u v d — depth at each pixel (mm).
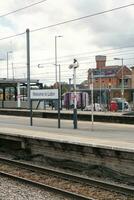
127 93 86188
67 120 32750
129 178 14430
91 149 16031
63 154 17812
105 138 18406
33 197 11844
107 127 25281
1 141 23484
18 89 58531
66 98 62656
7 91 64125
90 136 19422
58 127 25078
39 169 16609
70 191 12766
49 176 15344
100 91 70688
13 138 21188
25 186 13469
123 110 58844
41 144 19188
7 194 12242
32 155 19969
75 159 17078
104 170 15469
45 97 26344
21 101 59188
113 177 15031
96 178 15461
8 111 45000
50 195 12125
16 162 18406
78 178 14422
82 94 63781
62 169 17531
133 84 125000
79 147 16656
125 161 14602
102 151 15508
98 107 60969
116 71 129250
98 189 12977
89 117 32062
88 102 66812
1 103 60781
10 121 32719
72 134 20500
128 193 12242
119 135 19953
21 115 42281
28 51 45375
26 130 23250
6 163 18875
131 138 18422
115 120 29734
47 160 18797
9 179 14742
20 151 21250
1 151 23438
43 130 23156
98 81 128250
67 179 14625
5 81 58375
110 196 12070
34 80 58594
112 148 14906
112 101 62500
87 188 13156
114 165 15102
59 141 17609
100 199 11742
